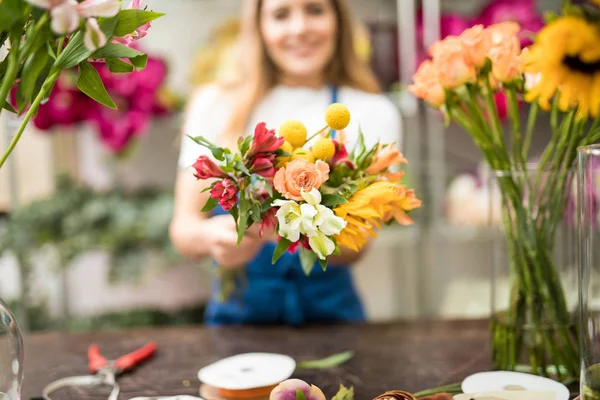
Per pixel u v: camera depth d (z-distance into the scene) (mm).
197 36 2285
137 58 621
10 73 542
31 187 2242
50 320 2105
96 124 1848
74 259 1983
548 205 749
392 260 2227
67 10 504
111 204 2016
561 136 754
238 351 974
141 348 1003
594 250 612
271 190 597
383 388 794
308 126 1460
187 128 1483
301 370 870
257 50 1445
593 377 617
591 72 726
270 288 1296
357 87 1514
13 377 623
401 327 1080
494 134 770
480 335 1014
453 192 2018
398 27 1947
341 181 627
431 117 2070
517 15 1756
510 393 697
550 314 760
